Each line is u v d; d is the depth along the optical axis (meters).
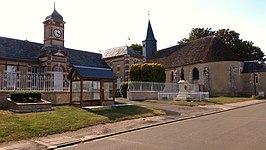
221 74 39.00
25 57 29.88
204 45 43.06
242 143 7.40
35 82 18.91
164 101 24.41
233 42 50.25
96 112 14.35
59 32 31.16
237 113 16.41
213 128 10.27
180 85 29.31
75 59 36.88
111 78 18.88
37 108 13.82
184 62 43.62
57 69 29.88
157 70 33.22
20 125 9.84
